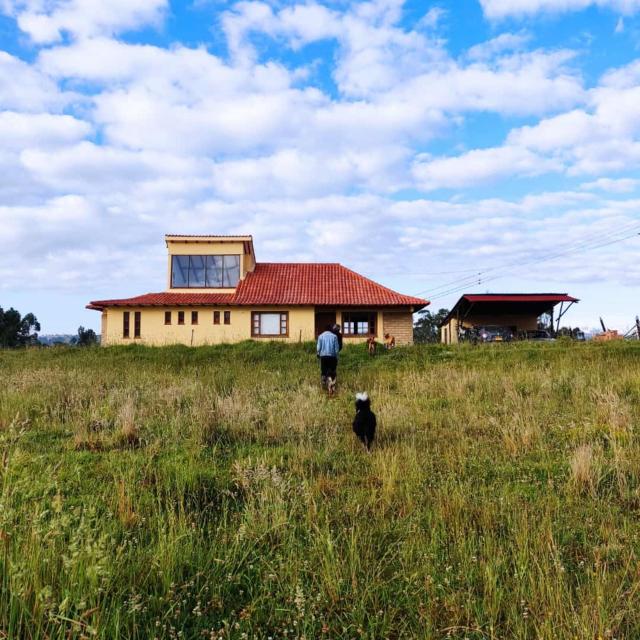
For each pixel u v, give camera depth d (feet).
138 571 10.89
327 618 9.75
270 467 19.26
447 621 9.74
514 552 11.68
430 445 22.93
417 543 12.48
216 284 93.71
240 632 9.27
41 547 10.30
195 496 16.01
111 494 15.52
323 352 40.93
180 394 34.32
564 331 96.68
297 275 100.42
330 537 11.96
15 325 196.24
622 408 26.76
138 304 85.61
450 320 112.78
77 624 8.16
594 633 8.75
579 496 16.16
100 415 27.81
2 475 14.69
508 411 29.07
